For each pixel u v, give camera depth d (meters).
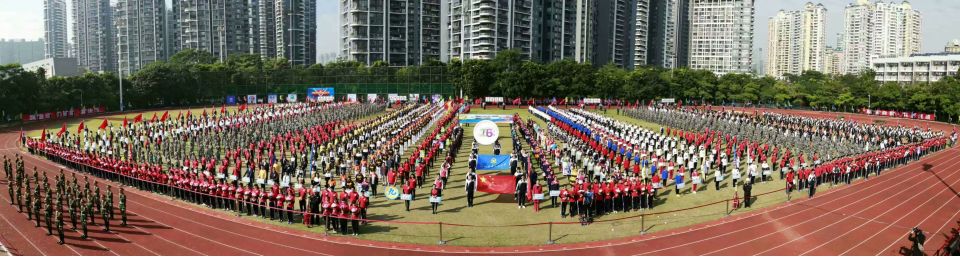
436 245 27.66
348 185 34.25
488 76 132.88
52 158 53.19
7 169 43.72
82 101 103.19
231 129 64.56
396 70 135.38
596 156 46.31
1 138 71.12
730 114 91.00
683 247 27.47
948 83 115.44
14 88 87.44
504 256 26.12
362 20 178.50
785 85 147.88
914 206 36.75
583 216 31.12
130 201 36.56
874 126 76.69
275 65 159.62
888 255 26.61
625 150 47.94
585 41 195.75
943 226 32.00
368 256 26.08
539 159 46.94
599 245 27.72
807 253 26.78
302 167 45.28
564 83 133.00
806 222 32.28
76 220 31.77
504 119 82.12
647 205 35.25
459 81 133.88
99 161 44.91
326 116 83.12
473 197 35.44
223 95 133.38
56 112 95.62
